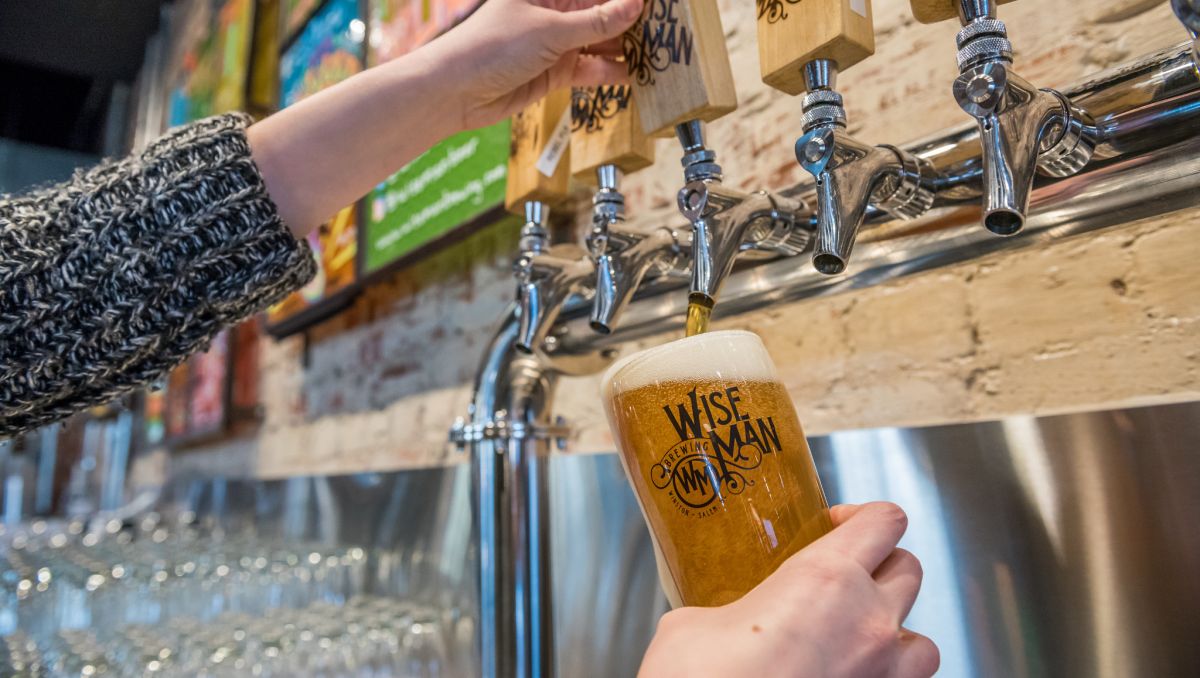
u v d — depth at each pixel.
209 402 2.26
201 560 1.46
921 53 0.74
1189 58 0.36
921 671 0.35
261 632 1.07
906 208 0.44
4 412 0.55
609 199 0.56
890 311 0.76
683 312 0.64
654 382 0.41
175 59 3.27
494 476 0.74
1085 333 0.62
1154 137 0.37
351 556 1.44
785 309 0.86
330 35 1.84
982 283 0.69
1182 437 0.53
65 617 1.38
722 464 0.39
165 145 0.63
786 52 0.44
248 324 2.20
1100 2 0.63
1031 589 0.60
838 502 0.72
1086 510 0.57
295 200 0.65
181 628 1.11
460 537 1.23
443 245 1.33
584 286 0.63
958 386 0.70
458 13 1.31
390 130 0.65
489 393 0.75
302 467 1.90
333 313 1.74
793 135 0.86
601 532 0.95
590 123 0.60
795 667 0.31
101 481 3.85
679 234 0.55
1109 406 0.58
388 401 1.57
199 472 2.63
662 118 0.50
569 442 1.09
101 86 3.80
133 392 0.62
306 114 0.64
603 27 0.53
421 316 1.49
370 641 1.09
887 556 0.38
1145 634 0.54
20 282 0.55
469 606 1.18
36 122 3.87
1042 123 0.35
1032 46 0.67
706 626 0.34
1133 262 0.60
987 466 0.63
